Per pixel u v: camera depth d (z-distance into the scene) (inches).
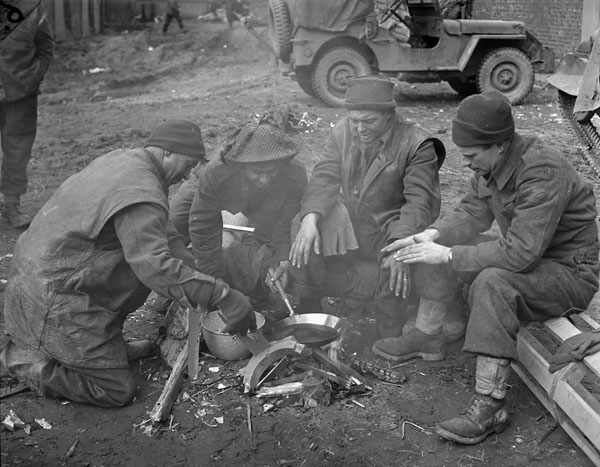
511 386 150.9
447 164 332.8
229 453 132.8
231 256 174.7
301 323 160.7
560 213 134.3
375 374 154.5
